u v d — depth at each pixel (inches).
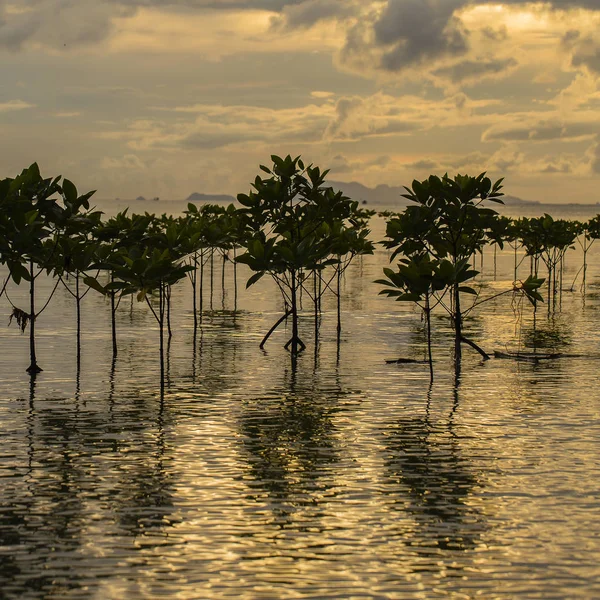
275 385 1043.3
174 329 1583.4
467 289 1206.9
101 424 827.4
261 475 659.4
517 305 2020.2
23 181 1016.2
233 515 567.8
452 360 1244.5
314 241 1311.5
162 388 1015.0
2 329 1556.3
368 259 3956.7
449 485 635.5
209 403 933.2
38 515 564.7
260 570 479.2
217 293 2336.4
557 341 1432.1
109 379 1074.1
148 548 509.7
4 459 698.8
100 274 2842.0
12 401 935.0
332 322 1704.0
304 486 631.8
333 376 1108.5
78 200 1083.9
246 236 1441.9
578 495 611.5
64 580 464.8
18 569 478.3
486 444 758.5
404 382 1068.5
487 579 468.4
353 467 684.7
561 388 1028.5
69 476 653.3
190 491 618.8
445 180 1186.6
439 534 535.2
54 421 839.1
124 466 681.0
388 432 802.8
